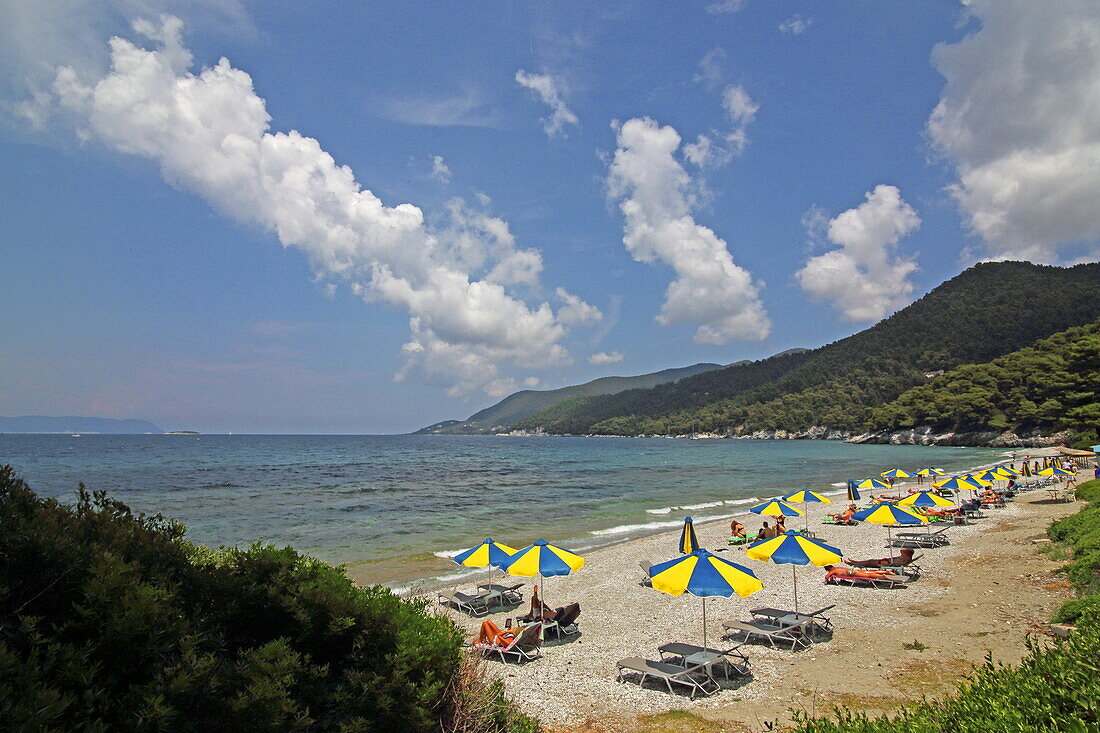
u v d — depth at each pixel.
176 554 4.90
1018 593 13.47
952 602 13.59
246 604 4.98
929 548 20.84
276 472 65.19
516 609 15.71
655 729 8.33
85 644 3.44
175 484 50.25
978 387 128.12
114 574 3.76
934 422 139.88
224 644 4.49
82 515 4.68
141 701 3.49
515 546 23.97
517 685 10.16
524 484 53.44
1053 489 36.44
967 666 9.74
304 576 5.52
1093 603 10.33
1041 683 4.59
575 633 13.22
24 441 177.62
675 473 66.88
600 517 32.59
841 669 10.15
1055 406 101.94
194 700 3.76
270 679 4.10
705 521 30.95
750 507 36.44
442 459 99.25
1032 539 19.77
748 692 9.45
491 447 172.50
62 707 2.95
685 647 10.54
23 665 3.07
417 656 5.49
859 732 4.98
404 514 33.56
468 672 6.49
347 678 4.95
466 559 13.99
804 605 14.52
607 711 8.99
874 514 17.30
